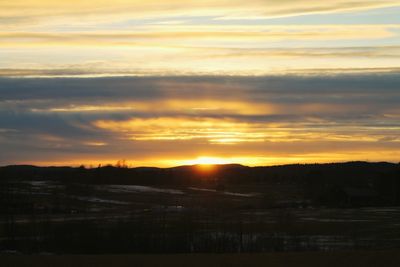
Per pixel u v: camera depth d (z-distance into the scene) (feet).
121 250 205.36
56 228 237.66
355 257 137.80
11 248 205.26
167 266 129.70
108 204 425.28
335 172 595.47
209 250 201.67
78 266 128.98
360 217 329.72
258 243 216.33
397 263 130.21
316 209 401.08
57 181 542.98
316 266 128.88
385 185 488.44
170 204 435.53
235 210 374.22
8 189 428.56
